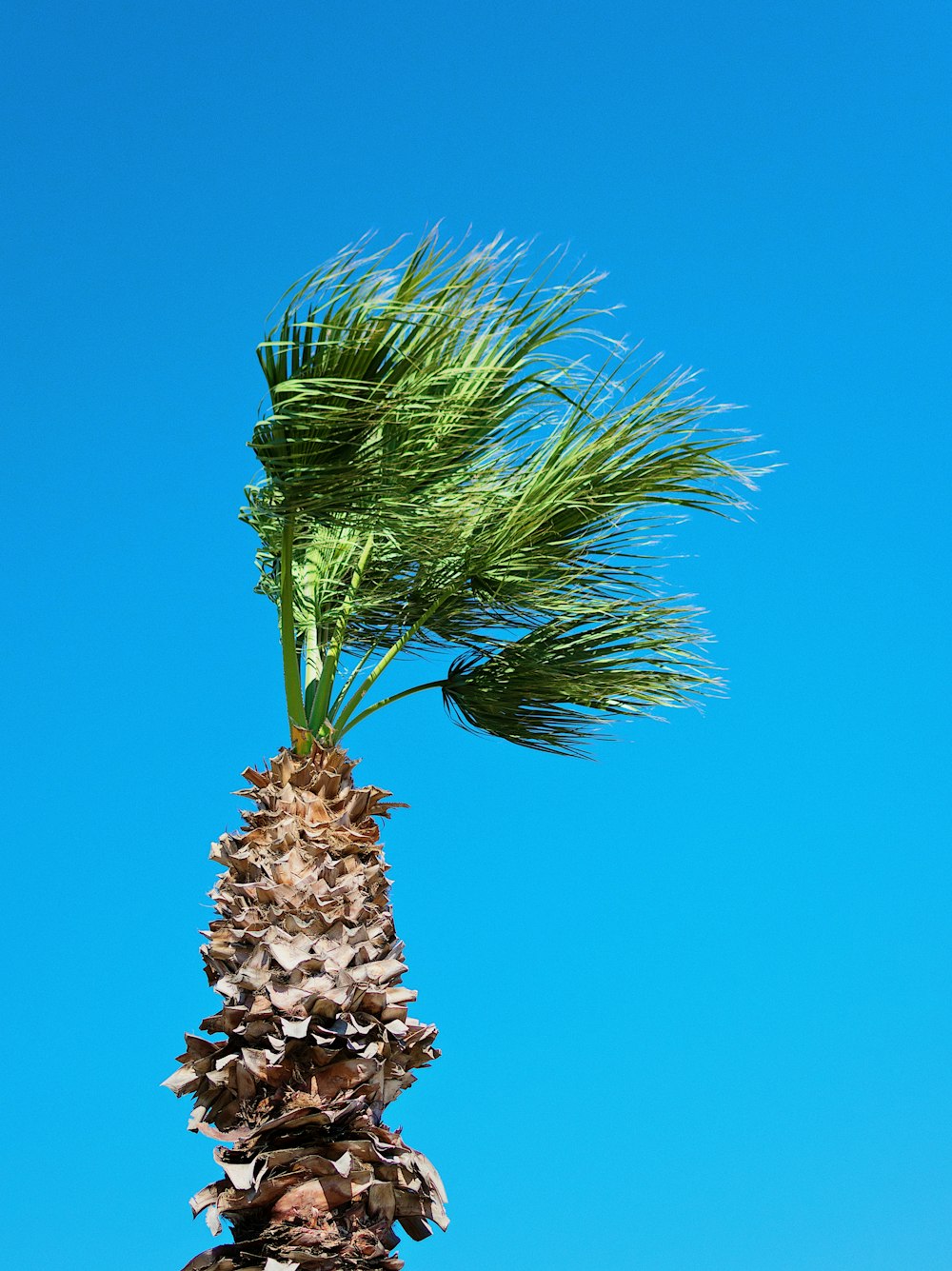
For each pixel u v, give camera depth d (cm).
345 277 518
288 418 518
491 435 589
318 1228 492
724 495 632
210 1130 511
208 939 561
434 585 641
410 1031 547
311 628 665
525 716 684
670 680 659
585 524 622
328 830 573
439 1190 527
